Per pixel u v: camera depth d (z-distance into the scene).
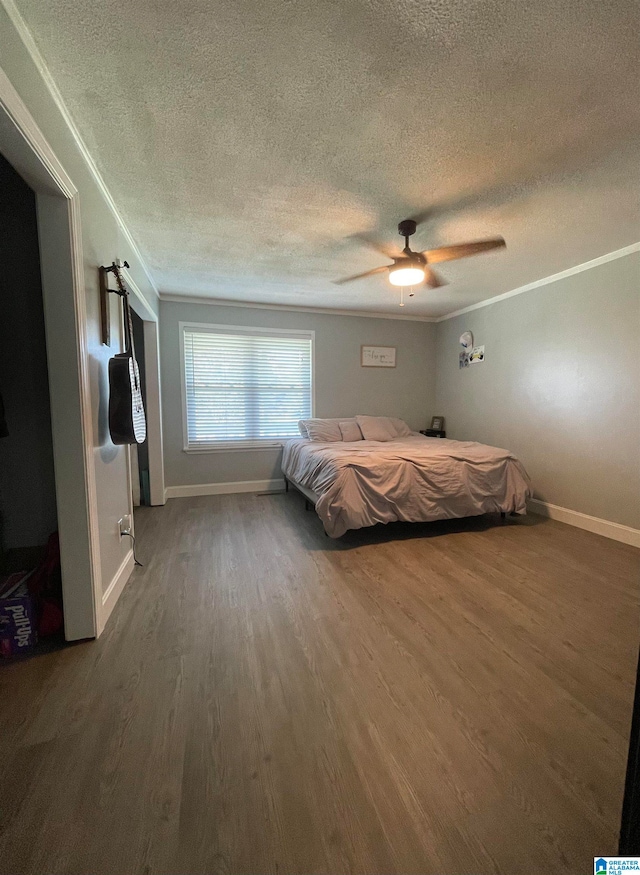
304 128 1.59
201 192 2.09
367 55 1.25
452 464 3.11
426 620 1.89
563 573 2.41
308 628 1.83
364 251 2.92
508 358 4.05
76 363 1.60
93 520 1.72
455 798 1.04
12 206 1.76
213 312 4.27
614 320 3.00
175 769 1.11
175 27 1.15
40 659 1.59
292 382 4.68
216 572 2.44
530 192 2.09
